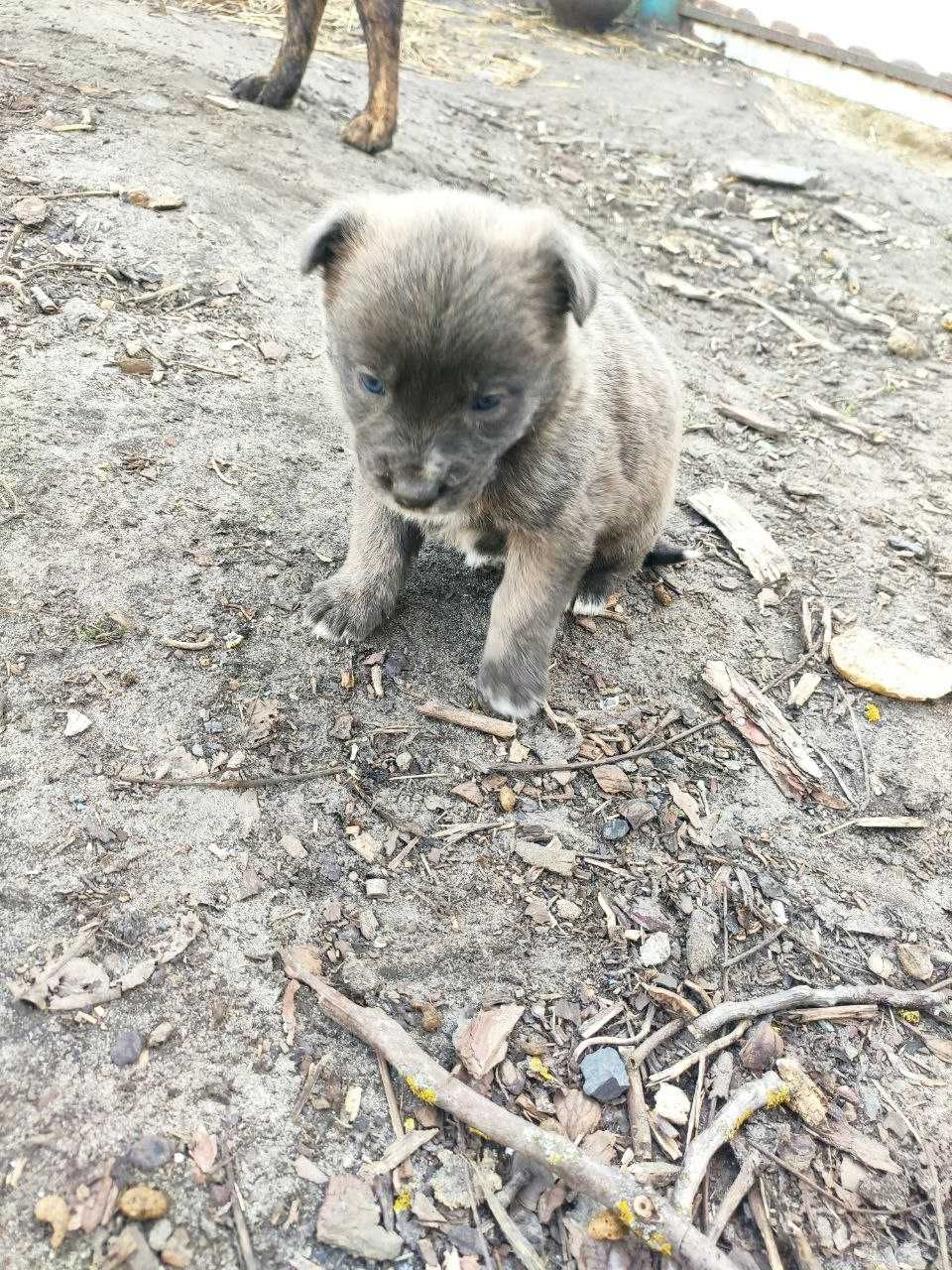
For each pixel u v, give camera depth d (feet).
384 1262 0.91
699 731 1.52
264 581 1.53
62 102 2.45
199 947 1.10
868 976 1.24
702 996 1.18
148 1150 0.94
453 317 1.03
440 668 1.50
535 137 3.59
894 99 4.54
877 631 1.78
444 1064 1.07
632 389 1.46
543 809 1.34
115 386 1.75
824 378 2.58
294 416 1.82
